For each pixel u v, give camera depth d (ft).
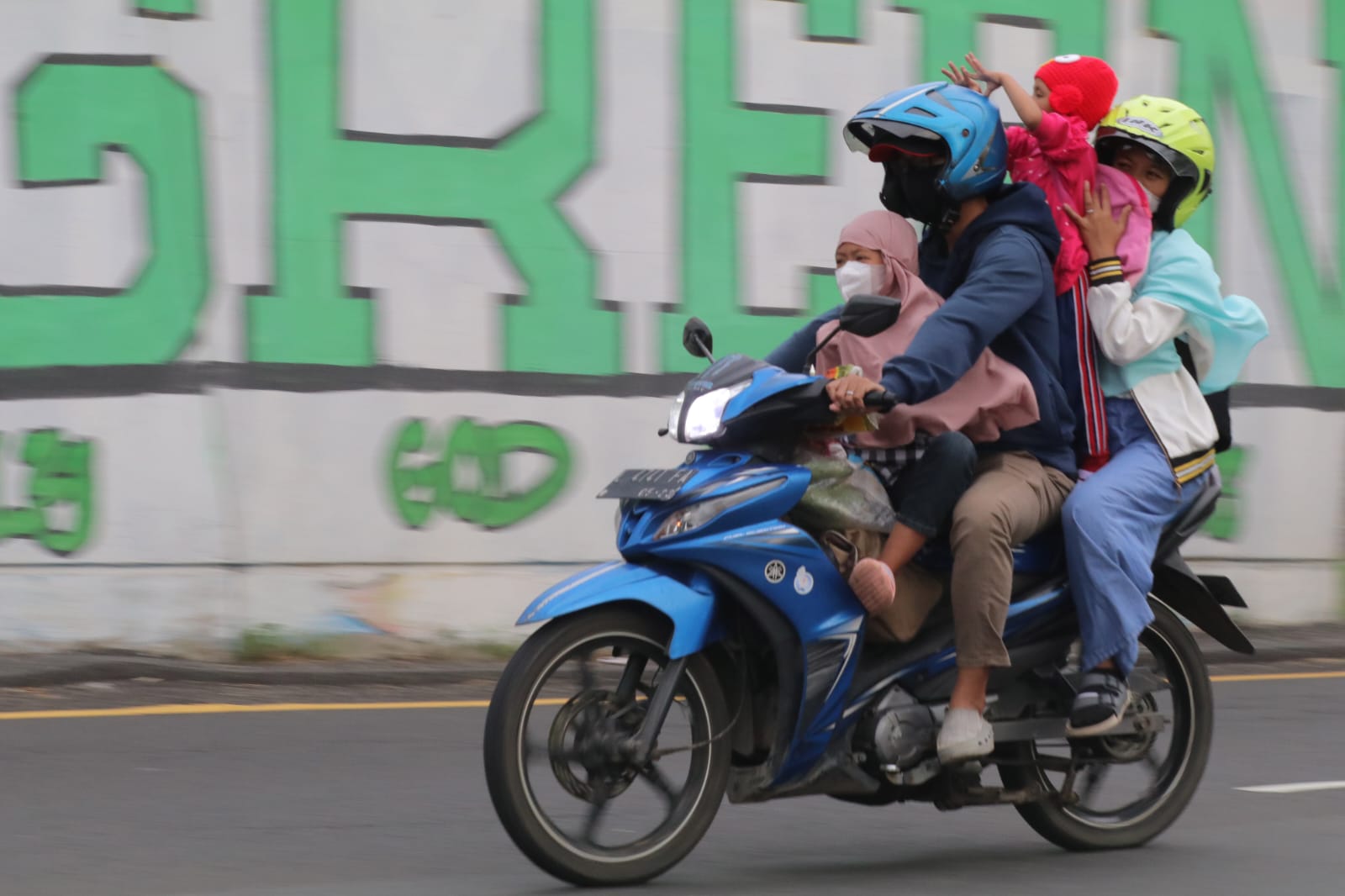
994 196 63.52
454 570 118.93
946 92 62.23
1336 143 148.87
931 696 60.08
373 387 116.98
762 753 58.90
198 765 81.46
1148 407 64.85
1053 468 62.80
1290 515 147.43
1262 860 65.72
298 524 114.93
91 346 111.04
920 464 59.52
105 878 59.47
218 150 113.50
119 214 111.75
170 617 111.75
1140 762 68.39
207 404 112.98
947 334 58.34
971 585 59.11
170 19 112.78
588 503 122.83
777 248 128.67
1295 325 148.15
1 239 110.01
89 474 110.73
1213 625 68.13
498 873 61.00
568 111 122.62
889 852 66.18
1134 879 62.18
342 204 116.47
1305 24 149.28
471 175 119.85
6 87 110.11
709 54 126.82
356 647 116.06
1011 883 61.21
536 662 55.47
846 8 131.44
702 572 56.13
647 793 73.41
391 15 117.91
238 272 113.91
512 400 120.67
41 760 81.82
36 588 109.50
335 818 70.49
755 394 56.44
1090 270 64.34
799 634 56.90
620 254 123.95
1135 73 142.82
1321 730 98.99
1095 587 61.72
